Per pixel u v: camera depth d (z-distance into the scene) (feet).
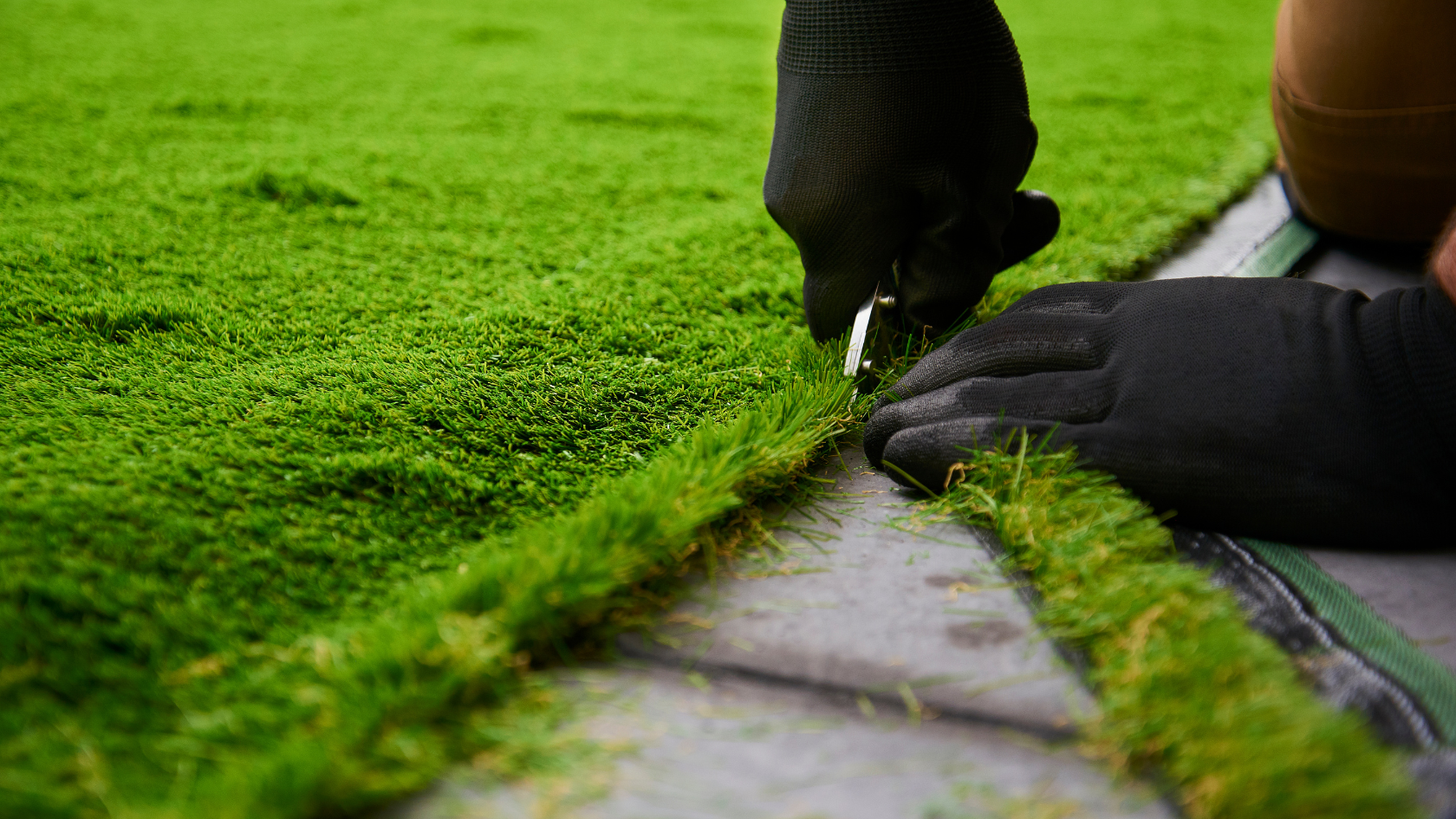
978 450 1.85
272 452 1.92
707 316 2.41
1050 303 2.02
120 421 1.99
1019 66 2.03
